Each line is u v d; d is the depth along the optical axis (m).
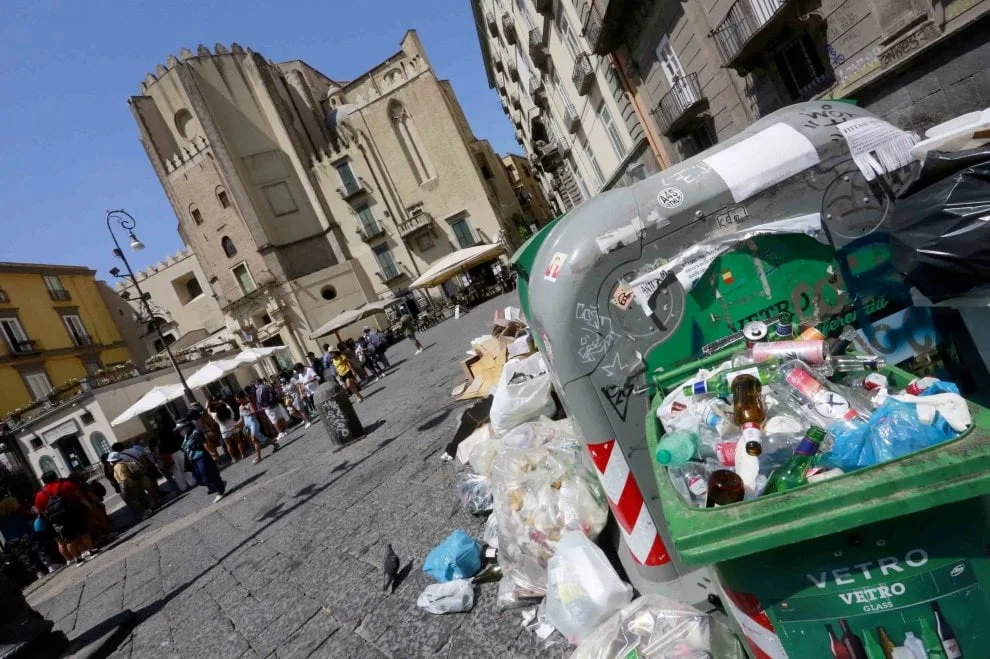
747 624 1.29
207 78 36.44
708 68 11.28
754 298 1.97
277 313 36.59
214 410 14.73
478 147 42.19
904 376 1.42
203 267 39.12
